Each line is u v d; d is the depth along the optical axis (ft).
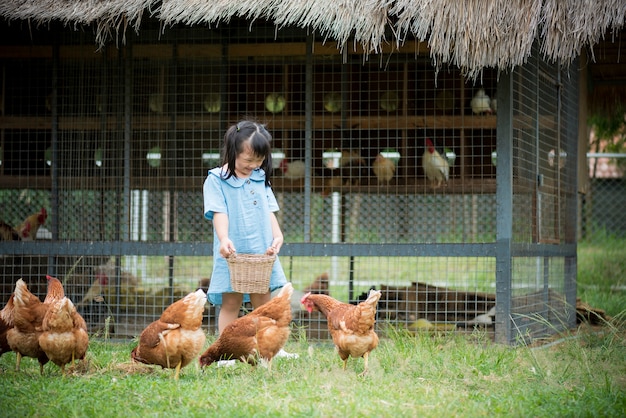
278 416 14.69
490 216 45.42
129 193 27.96
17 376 18.84
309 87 27.37
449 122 29.43
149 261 38.91
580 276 44.16
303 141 32.58
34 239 31.24
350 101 30.48
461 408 15.64
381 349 23.16
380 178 31.12
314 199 42.55
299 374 19.07
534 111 27.48
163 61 30.22
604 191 60.59
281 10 23.34
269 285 20.24
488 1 22.48
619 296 38.22
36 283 30.27
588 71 40.09
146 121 30.45
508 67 24.79
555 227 30.35
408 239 36.63
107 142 30.30
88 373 19.49
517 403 16.30
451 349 22.66
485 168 32.37
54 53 29.17
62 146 29.55
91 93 29.96
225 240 19.48
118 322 27.78
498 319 24.75
